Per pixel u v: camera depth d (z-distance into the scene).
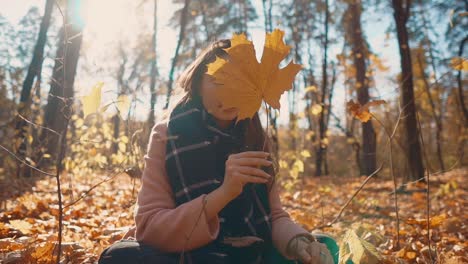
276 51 1.10
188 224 1.35
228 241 1.46
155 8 16.98
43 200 4.70
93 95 1.47
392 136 2.59
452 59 2.47
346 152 17.95
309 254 1.58
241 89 1.10
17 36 13.25
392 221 4.41
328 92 18.23
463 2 13.19
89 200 5.18
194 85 1.55
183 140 1.50
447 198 6.87
